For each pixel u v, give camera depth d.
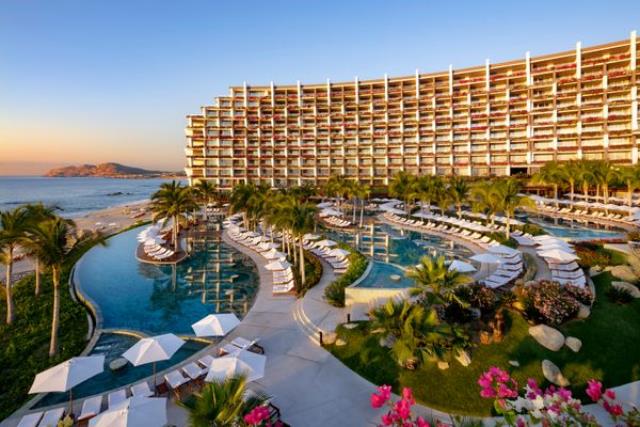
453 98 90.94
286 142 102.19
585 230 40.91
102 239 19.84
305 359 15.81
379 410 12.52
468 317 16.59
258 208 39.75
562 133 79.62
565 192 72.25
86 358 13.20
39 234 16.59
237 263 33.72
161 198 40.72
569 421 5.61
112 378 15.46
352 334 17.09
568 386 13.43
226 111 104.56
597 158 76.62
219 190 99.31
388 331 14.37
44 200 126.56
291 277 25.84
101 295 25.83
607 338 15.59
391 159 97.56
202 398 8.80
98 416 10.56
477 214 49.97
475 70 88.06
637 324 16.83
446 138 91.75
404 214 56.41
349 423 11.91
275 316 20.39
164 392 13.80
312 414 12.33
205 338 18.66
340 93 100.50
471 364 14.23
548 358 14.48
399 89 96.00
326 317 19.69
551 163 67.94
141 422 10.23
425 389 13.41
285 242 38.88
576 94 78.81
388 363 14.82
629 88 74.38
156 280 29.20
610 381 13.64
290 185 102.56
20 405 13.43
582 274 23.36
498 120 86.50
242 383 9.20
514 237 36.94
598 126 77.69
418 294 18.14
